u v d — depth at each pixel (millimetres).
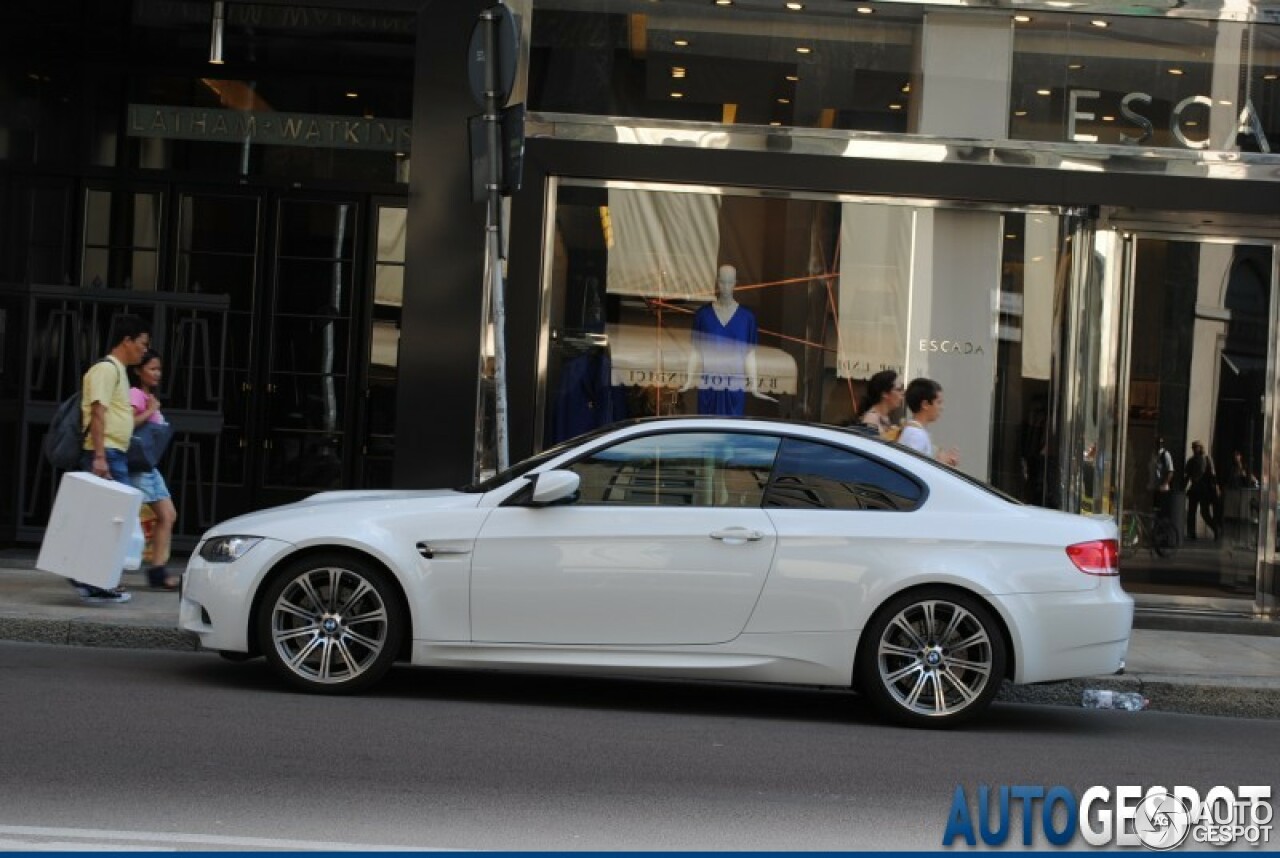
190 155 16719
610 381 15320
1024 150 15344
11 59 15984
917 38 15438
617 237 15336
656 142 15266
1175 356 15586
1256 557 15562
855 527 9914
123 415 13008
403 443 14836
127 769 7695
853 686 10023
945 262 15461
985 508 10078
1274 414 15531
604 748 8805
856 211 15461
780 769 8508
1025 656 9891
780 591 9828
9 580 13922
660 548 9828
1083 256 15500
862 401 15406
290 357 16594
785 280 15391
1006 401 15477
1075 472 15453
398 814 7105
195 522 16312
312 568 9938
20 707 9078
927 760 8992
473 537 9875
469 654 9867
